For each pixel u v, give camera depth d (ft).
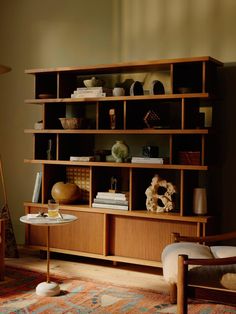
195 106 12.90
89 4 14.83
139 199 13.35
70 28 15.16
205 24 13.12
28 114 15.92
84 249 13.57
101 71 13.99
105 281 11.96
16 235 16.20
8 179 16.31
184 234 12.17
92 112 14.74
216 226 12.70
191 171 12.76
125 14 14.26
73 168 14.39
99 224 13.30
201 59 11.87
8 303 10.23
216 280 8.68
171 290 10.32
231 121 12.82
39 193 14.52
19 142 16.10
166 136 13.62
